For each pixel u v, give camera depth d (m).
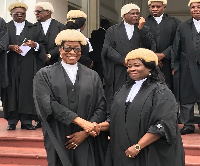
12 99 6.50
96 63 6.77
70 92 3.32
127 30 5.86
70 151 3.30
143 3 14.60
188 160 5.18
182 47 6.21
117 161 3.20
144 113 3.09
